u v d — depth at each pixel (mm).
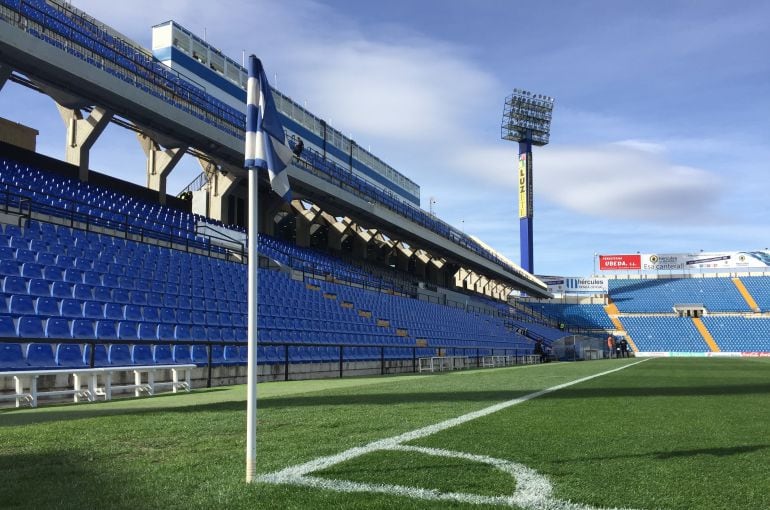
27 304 12023
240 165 27141
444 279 54938
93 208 19047
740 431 5816
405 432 5660
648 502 3297
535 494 3426
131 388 10656
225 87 30656
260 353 15703
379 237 44781
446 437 5363
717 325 61906
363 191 37656
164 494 3406
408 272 48750
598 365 26438
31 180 18422
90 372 9359
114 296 14617
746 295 67125
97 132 21703
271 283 22562
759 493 3492
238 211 31688
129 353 11805
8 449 4766
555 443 5070
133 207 22203
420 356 25188
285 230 38906
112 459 4371
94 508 3150
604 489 3553
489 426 6078
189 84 26719
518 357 35156
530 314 66812
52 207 16734
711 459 4430
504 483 3682
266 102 4582
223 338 16234
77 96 19500
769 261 72375
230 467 4105
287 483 3662
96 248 16297
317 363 17734
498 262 56906
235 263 21703
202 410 7496
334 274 30875
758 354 57719
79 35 20500
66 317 12625
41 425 6078
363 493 3434
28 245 14297
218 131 24219
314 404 8312
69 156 21953
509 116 74188
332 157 42125
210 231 24922
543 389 11133
